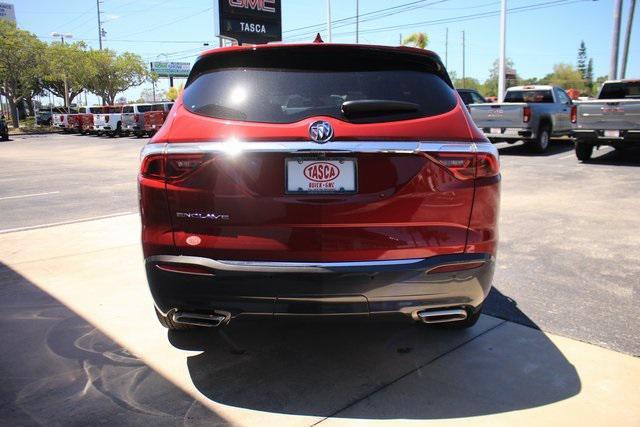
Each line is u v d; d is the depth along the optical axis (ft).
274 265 8.81
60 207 27.43
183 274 9.11
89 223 23.25
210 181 8.91
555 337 11.79
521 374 10.27
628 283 15.02
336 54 10.00
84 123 123.65
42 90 187.42
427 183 8.96
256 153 8.80
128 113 107.04
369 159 8.83
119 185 35.91
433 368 10.56
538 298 13.99
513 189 30.17
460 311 9.52
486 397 9.52
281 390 9.84
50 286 15.17
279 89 9.56
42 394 9.71
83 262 17.38
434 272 9.01
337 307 8.95
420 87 9.86
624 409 9.12
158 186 9.12
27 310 13.48
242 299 8.96
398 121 9.12
